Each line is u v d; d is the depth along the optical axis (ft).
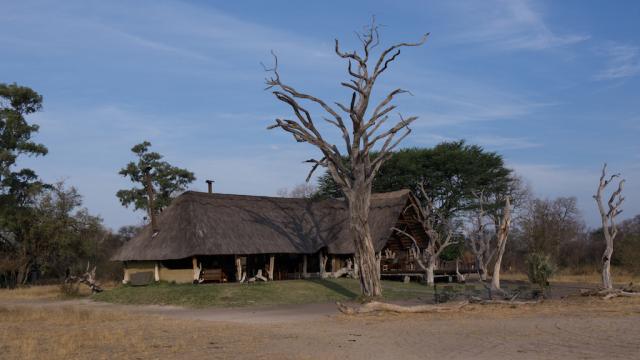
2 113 178.81
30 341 54.75
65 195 184.44
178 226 128.16
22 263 173.27
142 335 59.47
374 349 50.96
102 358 46.88
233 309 94.68
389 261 156.76
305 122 104.73
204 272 128.77
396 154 199.72
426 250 142.92
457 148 204.85
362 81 102.17
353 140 103.81
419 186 158.20
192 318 81.00
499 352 48.52
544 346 50.70
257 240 133.28
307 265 151.74
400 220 153.48
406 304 96.68
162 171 220.43
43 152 184.96
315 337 58.08
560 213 253.44
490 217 203.21
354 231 103.24
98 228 189.26
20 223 172.76
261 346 52.49
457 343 53.47
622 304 85.71
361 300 99.71
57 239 173.78
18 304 108.27
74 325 69.31
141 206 212.23
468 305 85.97
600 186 111.55
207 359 46.26
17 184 180.34
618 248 188.34
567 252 217.77
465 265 185.88
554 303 88.63
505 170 207.00
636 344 50.72
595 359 44.62
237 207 140.46
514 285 134.41
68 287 125.08
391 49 102.47
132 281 127.85
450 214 199.21
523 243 220.23
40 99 189.37
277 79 103.14
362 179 103.71
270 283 120.47
